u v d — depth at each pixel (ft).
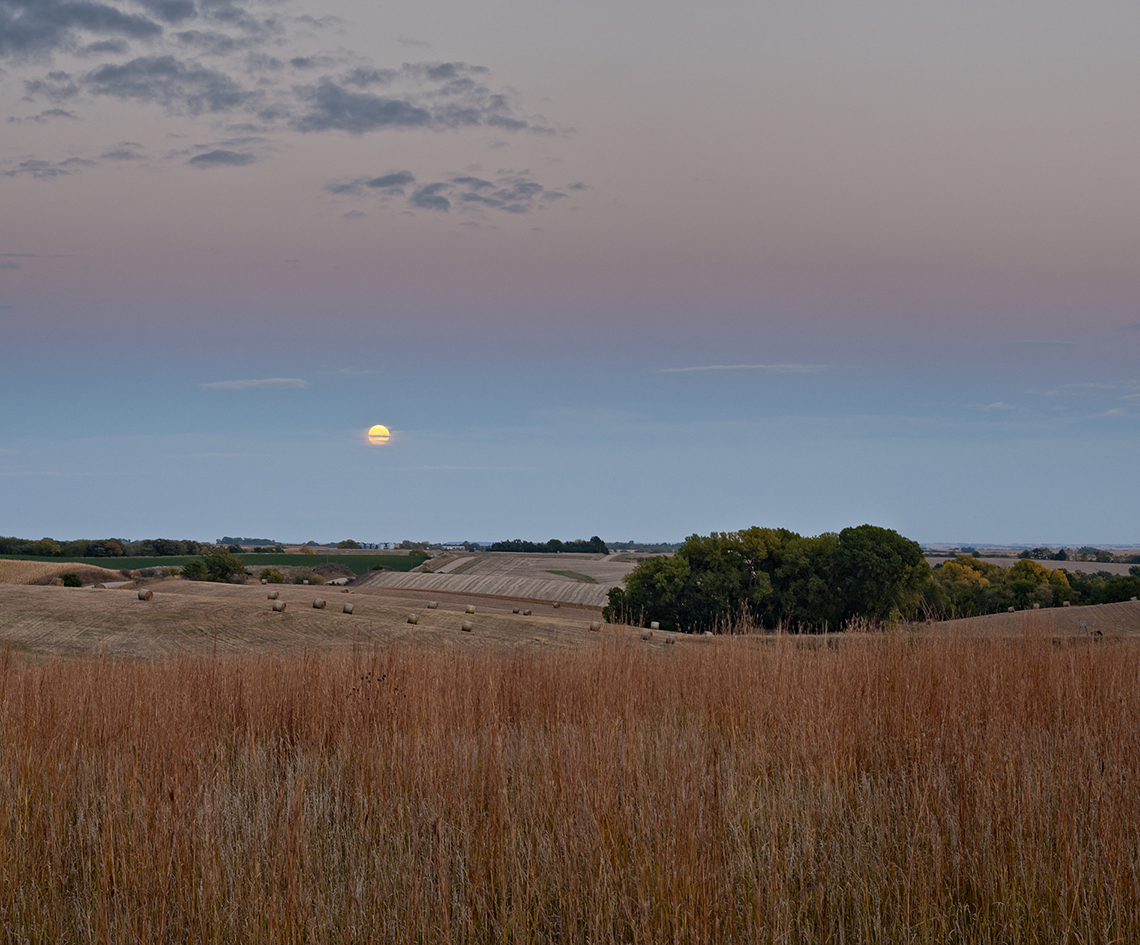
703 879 12.76
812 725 19.58
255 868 13.17
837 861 14.57
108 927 12.81
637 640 32.89
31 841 16.01
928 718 20.44
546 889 14.11
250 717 24.02
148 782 17.13
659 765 16.72
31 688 25.91
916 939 12.55
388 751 19.94
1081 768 16.71
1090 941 12.26
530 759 18.57
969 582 229.86
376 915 13.06
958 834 14.92
